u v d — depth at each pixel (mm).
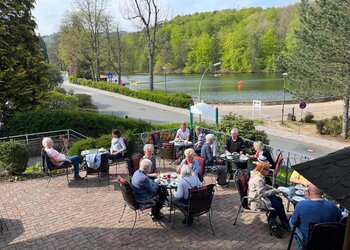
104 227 6191
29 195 7844
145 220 6461
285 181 8555
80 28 47031
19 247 5535
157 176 6875
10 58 16938
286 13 81750
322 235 4289
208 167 8906
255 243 5559
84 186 8406
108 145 10242
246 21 95375
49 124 15922
